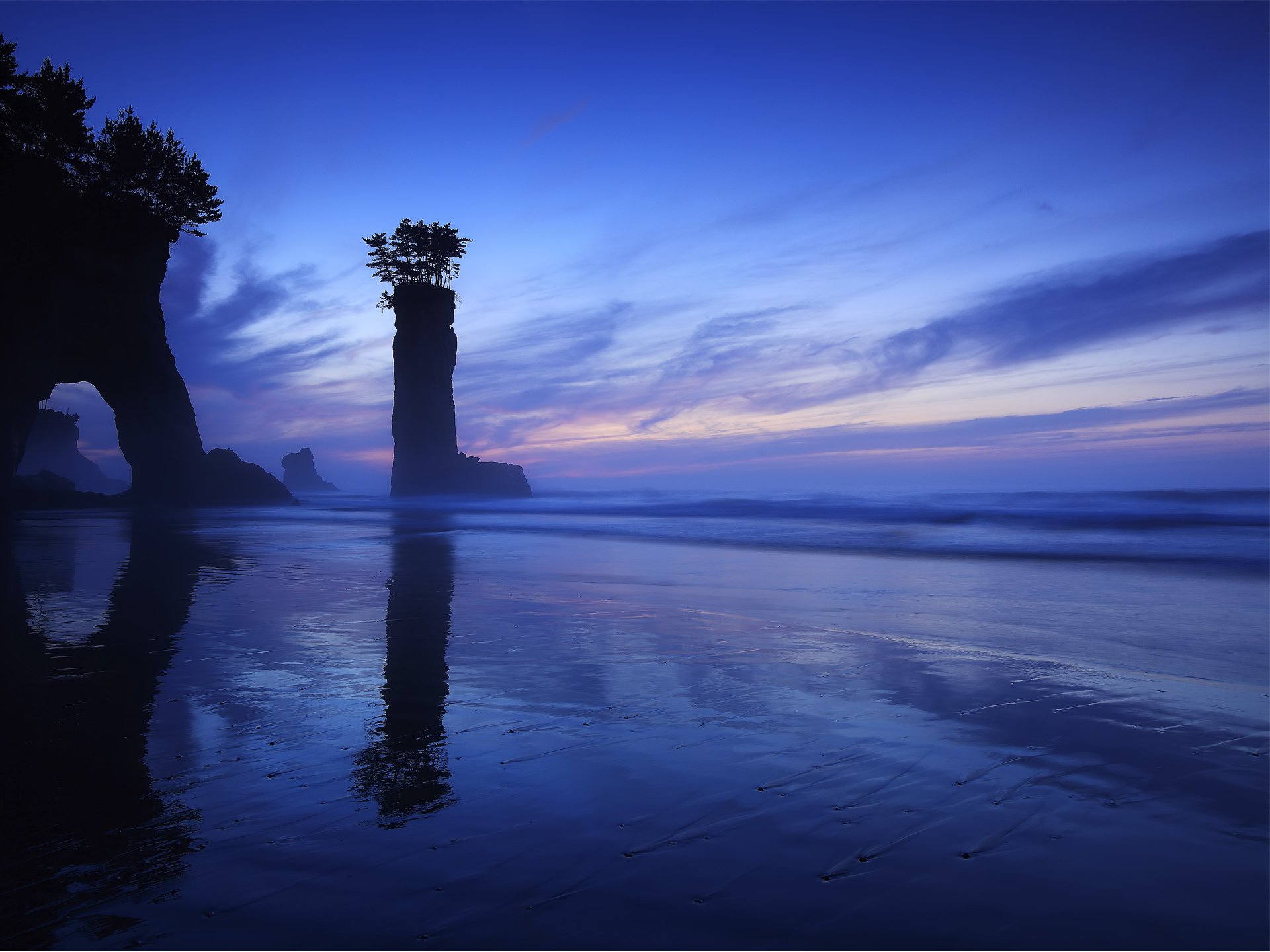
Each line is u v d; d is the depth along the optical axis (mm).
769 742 4105
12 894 2453
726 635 7320
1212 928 2289
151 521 31438
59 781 3471
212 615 8156
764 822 3057
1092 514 29203
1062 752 3953
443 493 94938
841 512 35812
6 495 43344
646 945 2184
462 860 2709
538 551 17266
